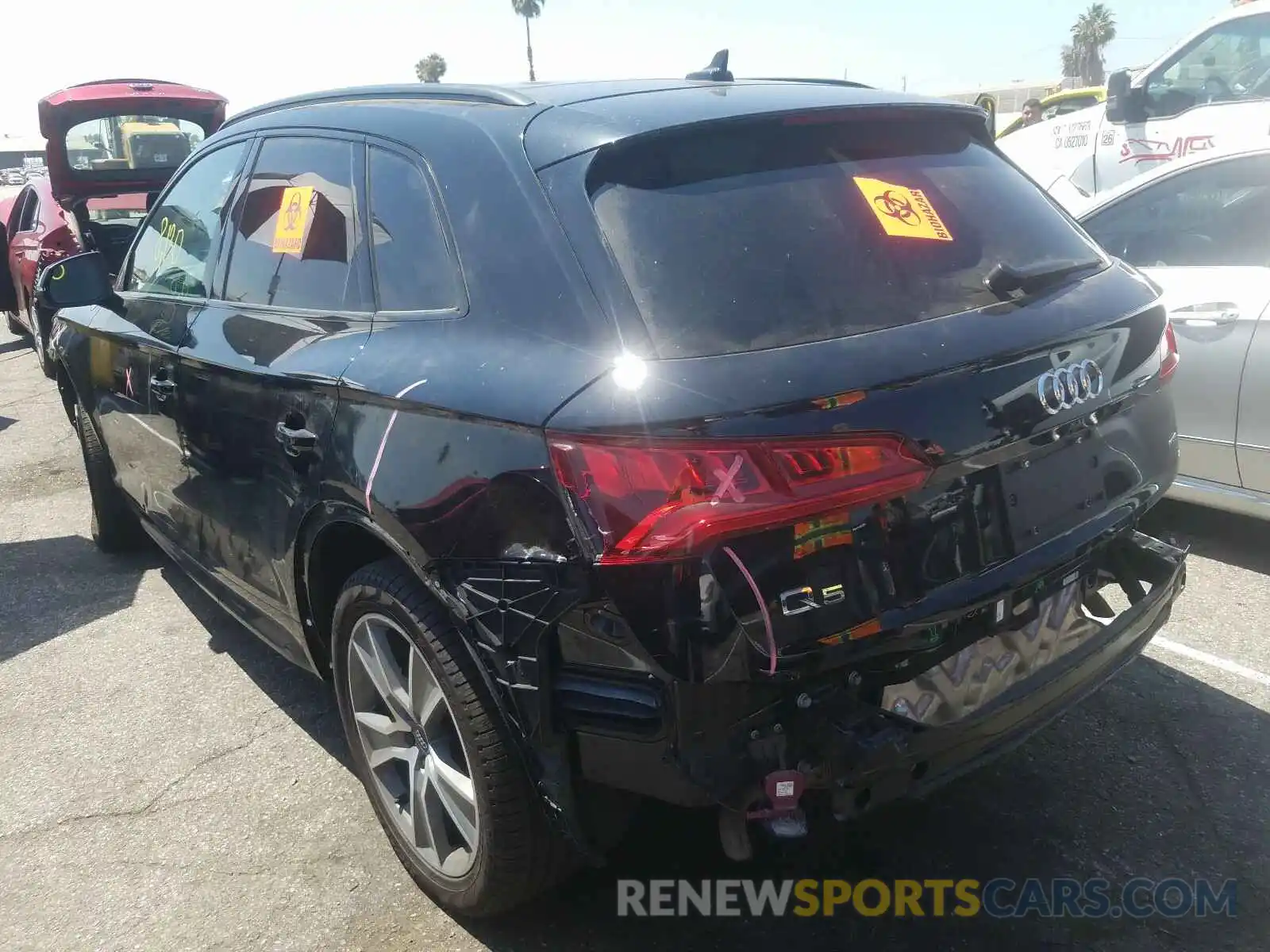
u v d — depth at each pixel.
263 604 3.36
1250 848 2.79
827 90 2.83
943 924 2.60
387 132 2.88
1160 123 7.52
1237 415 4.28
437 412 2.34
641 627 2.01
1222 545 4.68
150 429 3.91
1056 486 2.43
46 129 8.12
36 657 4.27
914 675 2.26
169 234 4.02
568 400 2.10
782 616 2.00
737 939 2.59
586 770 2.21
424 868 2.74
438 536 2.32
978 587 2.23
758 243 2.29
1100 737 3.29
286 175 3.28
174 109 8.66
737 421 1.97
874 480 2.05
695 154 2.42
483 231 2.47
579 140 2.43
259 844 3.05
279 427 2.89
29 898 2.88
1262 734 3.27
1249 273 4.32
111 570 5.14
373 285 2.78
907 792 2.24
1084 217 5.05
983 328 2.30
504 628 2.22
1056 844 2.85
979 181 2.78
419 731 2.66
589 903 2.73
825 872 2.80
